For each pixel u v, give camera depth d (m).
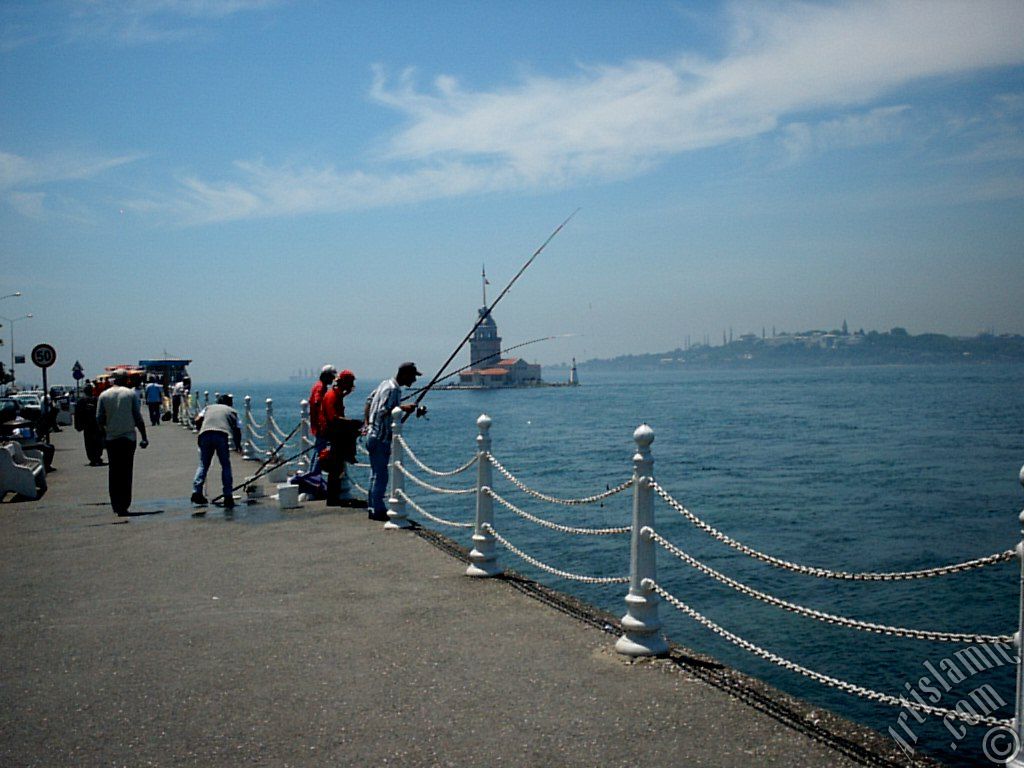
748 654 10.43
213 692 4.97
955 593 13.50
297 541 9.90
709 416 74.69
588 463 36.53
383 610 6.82
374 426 11.33
